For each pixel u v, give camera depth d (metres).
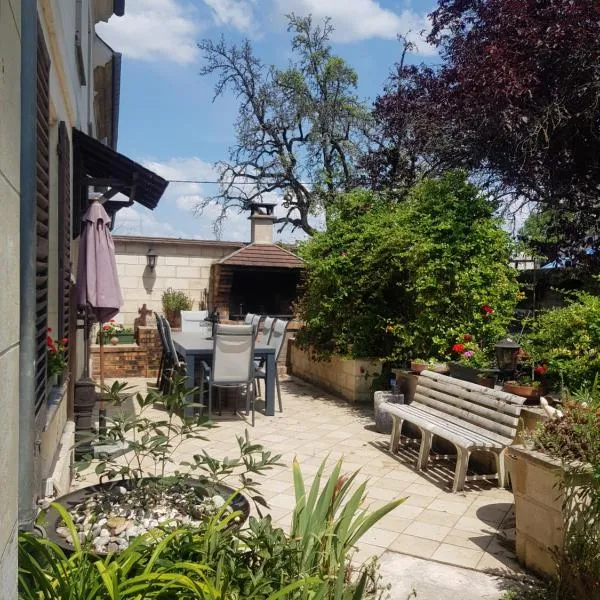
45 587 1.75
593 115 7.86
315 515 2.36
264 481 4.96
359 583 2.02
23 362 2.29
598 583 2.73
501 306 7.25
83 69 6.90
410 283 7.73
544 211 9.13
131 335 11.80
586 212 8.62
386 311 8.43
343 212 9.09
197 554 2.08
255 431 6.76
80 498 2.61
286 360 11.46
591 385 4.65
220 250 13.76
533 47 7.84
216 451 5.84
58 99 4.63
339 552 2.19
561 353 4.96
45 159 3.73
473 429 5.05
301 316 9.91
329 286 8.95
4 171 1.08
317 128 20.92
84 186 7.13
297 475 2.63
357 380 8.48
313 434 6.67
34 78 2.34
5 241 1.09
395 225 7.90
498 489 4.86
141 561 1.98
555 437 3.34
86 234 5.45
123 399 2.79
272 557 2.02
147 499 2.54
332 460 5.65
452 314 7.32
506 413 4.71
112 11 10.33
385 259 8.18
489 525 4.12
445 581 3.30
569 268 8.83
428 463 5.59
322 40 20.97
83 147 6.29
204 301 13.67
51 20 3.83
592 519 2.89
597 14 7.46
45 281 3.69
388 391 7.79
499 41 8.19
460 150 9.02
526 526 3.46
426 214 7.71
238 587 1.92
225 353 6.96
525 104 8.05
